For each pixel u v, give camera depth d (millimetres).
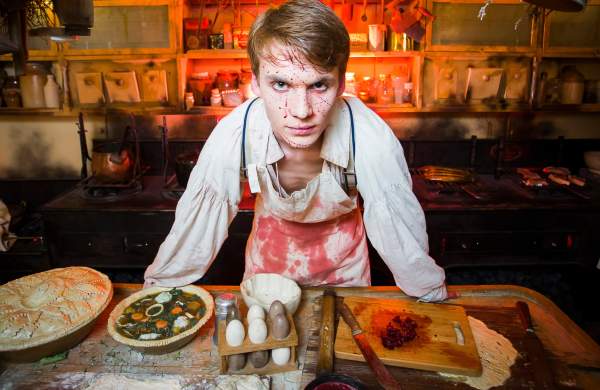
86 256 2648
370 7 3057
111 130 3166
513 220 2637
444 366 1099
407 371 1113
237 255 2682
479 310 1335
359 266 1637
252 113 1285
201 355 1166
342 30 1003
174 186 2875
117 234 2615
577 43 2951
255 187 1316
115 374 1091
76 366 1126
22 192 3252
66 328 1130
